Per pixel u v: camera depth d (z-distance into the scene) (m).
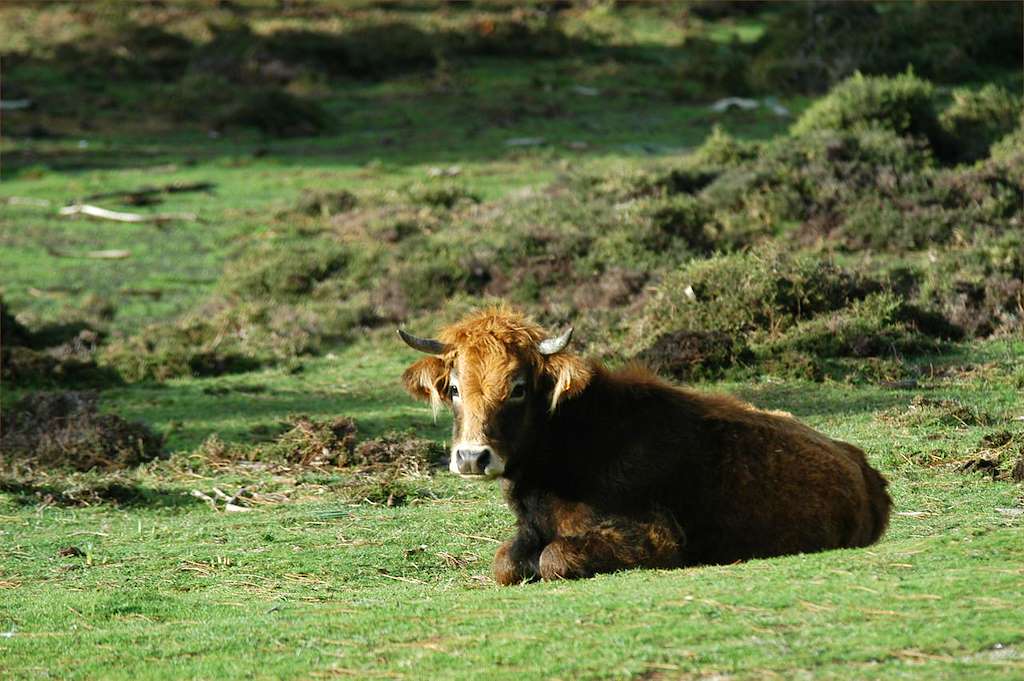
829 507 20.05
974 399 38.28
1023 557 17.70
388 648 16.44
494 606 17.94
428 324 57.41
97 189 91.38
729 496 19.89
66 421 40.59
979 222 59.38
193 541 27.92
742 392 41.66
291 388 49.34
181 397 47.69
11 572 25.59
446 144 102.69
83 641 18.64
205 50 131.25
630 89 117.88
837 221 61.50
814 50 114.31
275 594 22.45
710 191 67.44
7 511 32.62
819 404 39.31
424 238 70.00
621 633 15.60
